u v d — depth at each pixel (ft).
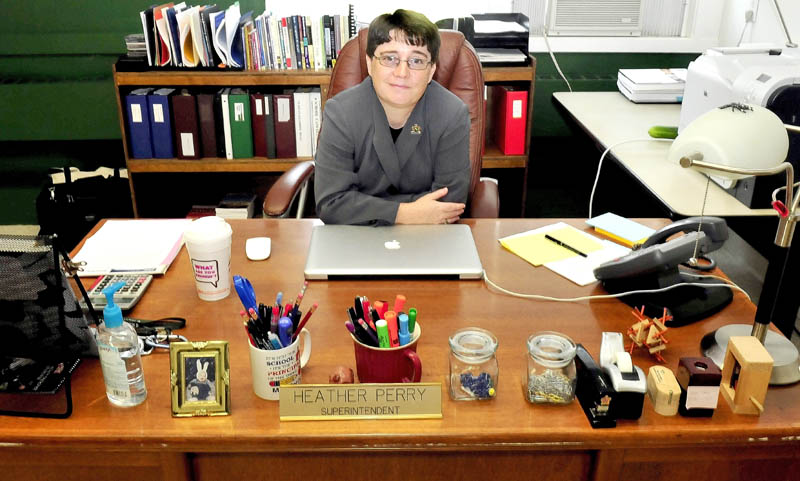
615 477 3.42
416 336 3.49
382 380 3.41
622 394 3.21
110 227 5.26
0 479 3.38
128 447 3.18
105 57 10.36
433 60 5.21
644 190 6.31
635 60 10.67
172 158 9.63
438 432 3.20
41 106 10.34
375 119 5.48
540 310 4.19
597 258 4.82
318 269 4.51
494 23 9.75
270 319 3.37
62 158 10.93
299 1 10.16
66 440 3.16
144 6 10.05
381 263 4.57
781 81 5.99
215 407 3.28
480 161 6.59
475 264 4.58
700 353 3.76
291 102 9.34
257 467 3.42
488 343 3.38
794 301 6.17
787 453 3.39
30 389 3.41
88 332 3.57
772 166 3.44
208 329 3.98
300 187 6.70
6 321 3.39
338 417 3.28
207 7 9.34
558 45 10.55
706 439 3.22
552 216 10.99
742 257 9.59
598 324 4.04
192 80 9.14
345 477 3.46
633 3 10.55
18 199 11.13
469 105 6.49
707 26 10.58
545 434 3.20
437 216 5.32
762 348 3.30
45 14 10.03
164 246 4.95
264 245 4.93
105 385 3.47
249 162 9.59
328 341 3.86
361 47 6.56
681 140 3.63
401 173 5.72
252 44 9.17
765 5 9.28
